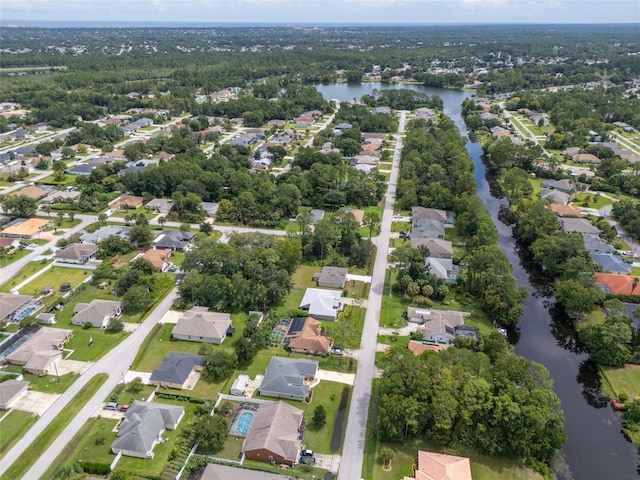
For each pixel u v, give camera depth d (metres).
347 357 104.31
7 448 80.88
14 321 115.25
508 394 82.12
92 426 85.69
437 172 197.50
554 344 113.94
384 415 82.19
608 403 96.12
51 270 138.38
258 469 77.56
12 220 168.00
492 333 103.62
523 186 191.38
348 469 78.25
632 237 162.12
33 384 95.12
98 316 113.50
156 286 127.50
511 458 81.19
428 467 76.06
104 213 177.25
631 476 79.81
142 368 100.62
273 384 93.00
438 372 86.25
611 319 106.88
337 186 193.75
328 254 149.12
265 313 120.00
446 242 149.62
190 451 80.38
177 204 174.62
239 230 165.50
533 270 147.12
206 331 108.56
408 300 125.69
